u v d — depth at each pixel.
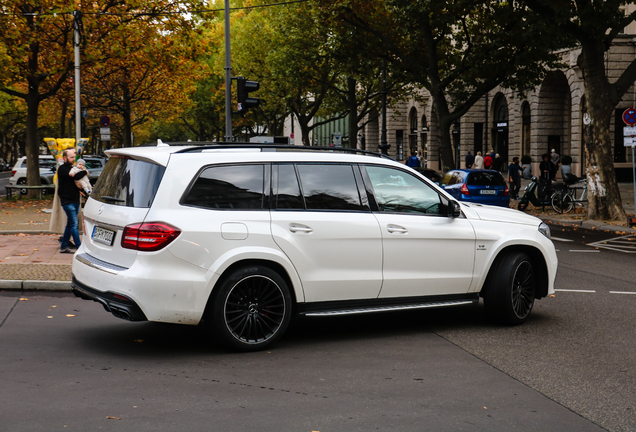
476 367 5.27
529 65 25.28
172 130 80.88
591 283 9.40
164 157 5.55
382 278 6.18
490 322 7.00
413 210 6.46
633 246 13.82
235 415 4.09
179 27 25.56
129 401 4.33
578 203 22.28
